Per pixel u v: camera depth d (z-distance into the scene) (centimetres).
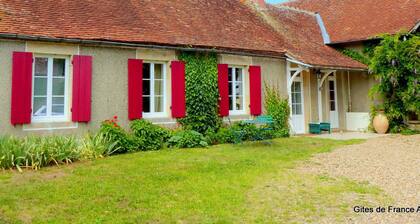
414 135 1276
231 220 426
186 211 455
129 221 418
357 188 562
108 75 949
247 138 1130
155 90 1059
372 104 1491
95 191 536
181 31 1127
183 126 1076
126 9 1110
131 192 534
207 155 862
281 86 1327
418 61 1277
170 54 1061
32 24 851
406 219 427
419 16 1422
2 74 801
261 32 1409
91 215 438
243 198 511
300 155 867
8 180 602
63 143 780
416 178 621
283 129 1287
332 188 564
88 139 857
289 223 419
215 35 1205
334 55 1495
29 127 829
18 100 809
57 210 455
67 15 948
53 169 695
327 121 1532
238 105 1243
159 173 657
